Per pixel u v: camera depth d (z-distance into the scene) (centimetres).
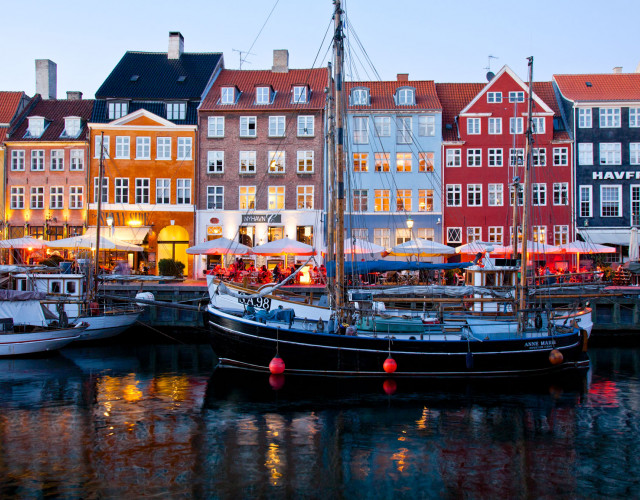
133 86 3897
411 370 1811
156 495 1017
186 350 2347
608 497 1037
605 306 2670
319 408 1531
